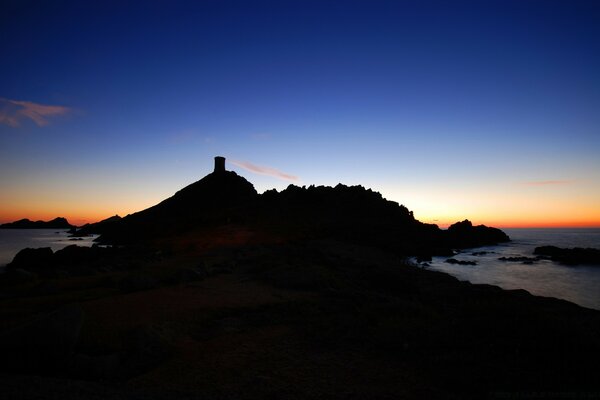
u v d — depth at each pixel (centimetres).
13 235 15850
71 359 1012
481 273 4481
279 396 891
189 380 980
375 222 8919
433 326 1399
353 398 887
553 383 915
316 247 5338
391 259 5347
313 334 1364
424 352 1166
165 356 1144
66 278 2652
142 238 7994
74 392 806
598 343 1141
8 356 956
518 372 976
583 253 5734
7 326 1384
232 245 5272
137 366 1067
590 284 3700
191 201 12450
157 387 931
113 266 3228
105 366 1017
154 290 2106
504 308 1383
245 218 8462
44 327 998
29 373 948
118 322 1416
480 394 902
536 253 6900
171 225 8588
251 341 1304
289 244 5528
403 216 9800
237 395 891
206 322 1512
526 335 1177
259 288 2234
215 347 1241
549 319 1271
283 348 1234
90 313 1551
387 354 1177
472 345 1177
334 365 1090
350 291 2164
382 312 1664
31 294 2039
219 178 13762
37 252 4684
